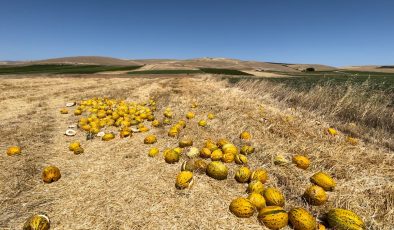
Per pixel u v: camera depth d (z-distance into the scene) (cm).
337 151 276
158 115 496
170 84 1232
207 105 552
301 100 587
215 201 195
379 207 186
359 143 324
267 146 298
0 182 221
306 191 195
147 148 306
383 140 335
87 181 225
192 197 200
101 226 169
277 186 217
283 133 345
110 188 213
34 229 157
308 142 309
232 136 344
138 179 228
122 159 273
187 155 274
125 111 493
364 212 182
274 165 254
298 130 362
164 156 272
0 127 394
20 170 243
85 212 183
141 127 385
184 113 494
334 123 425
